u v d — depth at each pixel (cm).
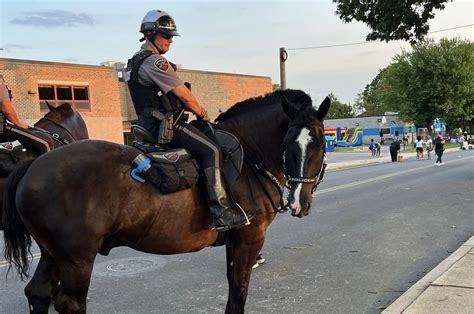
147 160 340
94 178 329
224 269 650
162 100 355
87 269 329
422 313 428
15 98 2667
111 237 349
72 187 324
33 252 736
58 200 321
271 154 411
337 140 6662
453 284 500
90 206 324
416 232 848
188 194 358
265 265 662
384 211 1080
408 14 1354
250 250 397
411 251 717
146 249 361
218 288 569
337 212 1089
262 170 400
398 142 3369
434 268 572
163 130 350
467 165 2509
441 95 5356
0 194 459
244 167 395
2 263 681
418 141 3519
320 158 380
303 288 560
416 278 587
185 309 500
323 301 514
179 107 363
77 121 573
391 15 1352
